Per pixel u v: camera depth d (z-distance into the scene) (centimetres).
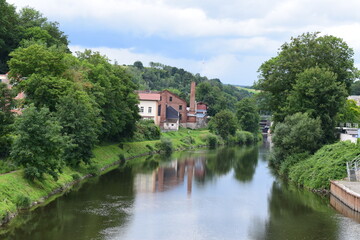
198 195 4228
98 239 2708
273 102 6938
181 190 4475
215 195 4247
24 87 4706
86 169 5159
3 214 2927
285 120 5831
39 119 3631
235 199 4062
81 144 4825
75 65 5903
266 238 2812
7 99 3859
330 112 5606
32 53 4884
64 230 2866
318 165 4694
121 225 3044
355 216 3397
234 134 12675
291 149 5525
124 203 3747
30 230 2836
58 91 4734
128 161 6856
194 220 3253
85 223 3059
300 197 4169
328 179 4391
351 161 4350
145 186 4606
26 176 3638
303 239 2794
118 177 5125
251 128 14238
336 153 4678
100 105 6012
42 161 3644
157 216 3341
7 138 3828
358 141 4716
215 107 15750
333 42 6569
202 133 12300
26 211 3256
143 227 3017
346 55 6525
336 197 4044
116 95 6688
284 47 6838
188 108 14688
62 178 4341
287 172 5447
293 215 3438
